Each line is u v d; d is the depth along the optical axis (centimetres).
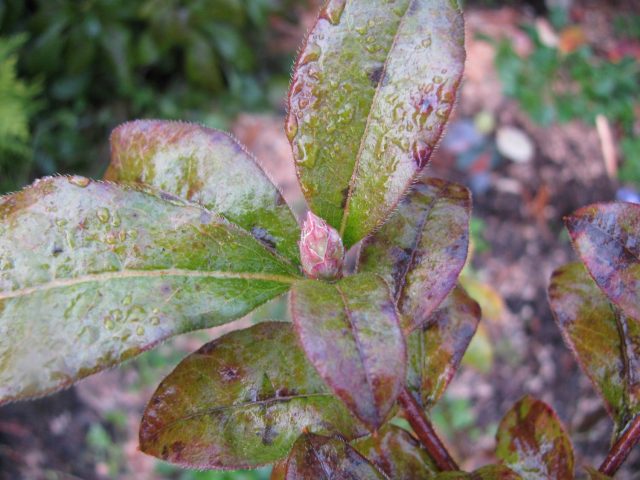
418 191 14
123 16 55
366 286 10
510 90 57
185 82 59
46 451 44
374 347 10
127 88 55
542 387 47
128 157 13
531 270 51
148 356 47
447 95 12
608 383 15
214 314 11
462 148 55
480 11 64
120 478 44
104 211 12
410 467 15
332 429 13
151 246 12
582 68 59
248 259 12
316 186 12
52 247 11
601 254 12
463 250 13
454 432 45
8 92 49
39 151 54
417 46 12
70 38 54
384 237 14
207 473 42
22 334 10
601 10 66
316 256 11
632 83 59
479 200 53
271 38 63
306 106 12
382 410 9
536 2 66
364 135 12
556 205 53
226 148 13
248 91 59
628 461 40
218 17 56
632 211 12
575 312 15
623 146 56
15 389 10
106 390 46
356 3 12
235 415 13
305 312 10
